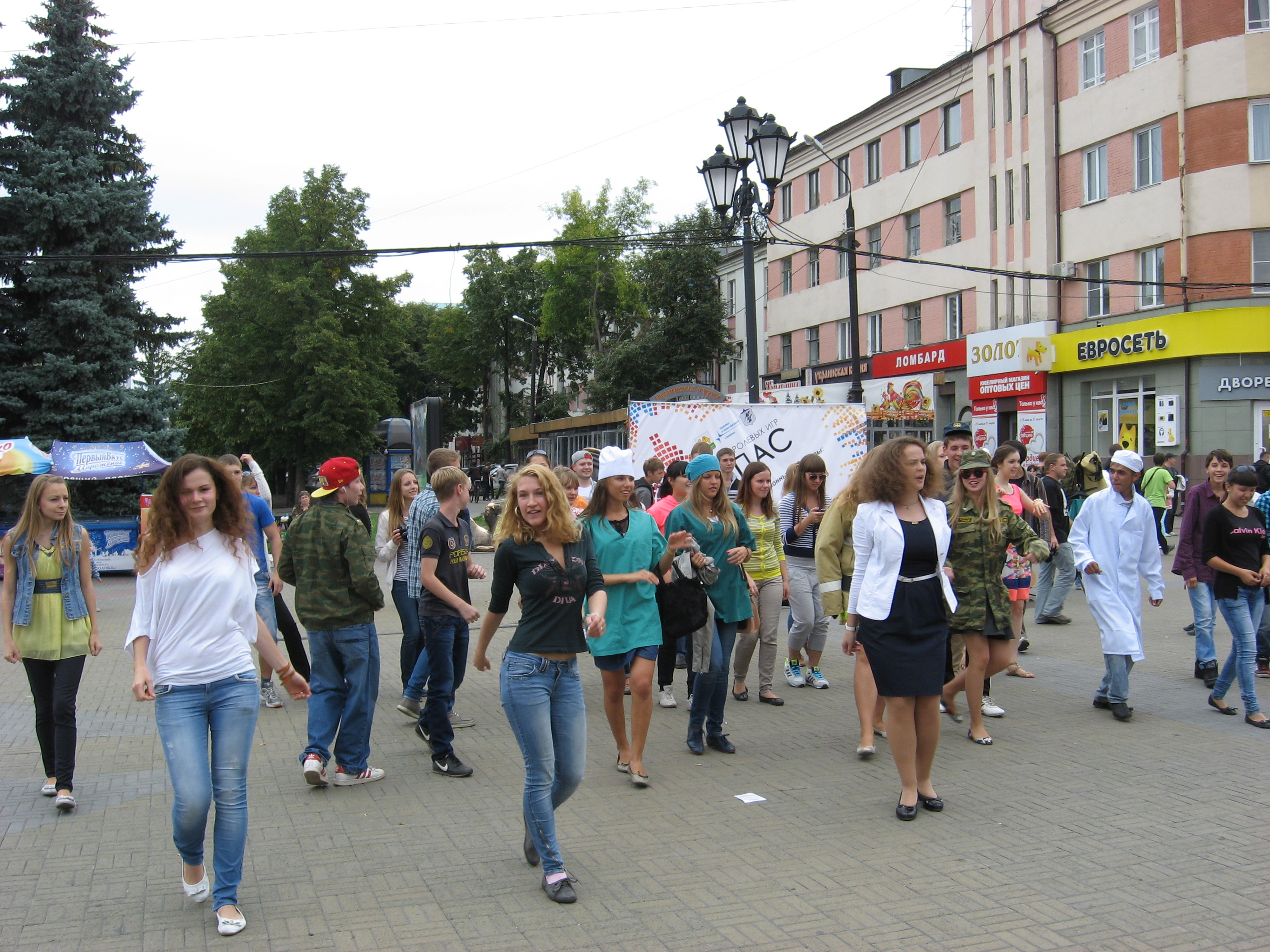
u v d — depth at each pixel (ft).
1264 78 71.87
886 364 109.81
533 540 14.89
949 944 12.48
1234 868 14.79
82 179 78.84
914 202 106.93
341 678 19.71
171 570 13.25
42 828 17.12
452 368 204.03
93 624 18.72
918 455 17.49
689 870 14.98
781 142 43.93
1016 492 28.17
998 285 95.35
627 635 19.19
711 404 41.19
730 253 148.15
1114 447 43.65
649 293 143.43
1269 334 71.56
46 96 79.15
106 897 14.19
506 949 12.48
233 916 13.00
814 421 41.81
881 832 16.58
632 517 19.71
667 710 25.63
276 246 132.16
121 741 22.97
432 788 19.25
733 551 21.13
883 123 111.55
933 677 17.16
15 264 76.79
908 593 17.34
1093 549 23.99
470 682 28.96
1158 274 78.59
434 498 23.57
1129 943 12.45
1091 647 32.83
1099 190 84.02
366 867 15.24
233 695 13.42
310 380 126.11
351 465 19.67
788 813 17.57
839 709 25.21
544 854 14.08
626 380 141.90
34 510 18.24
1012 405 92.48
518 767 20.61
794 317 131.23
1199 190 74.23
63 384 76.74
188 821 13.03
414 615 23.79
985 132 95.96
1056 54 88.02
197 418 133.80
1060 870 14.83
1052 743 21.76
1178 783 18.90
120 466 60.49
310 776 18.43
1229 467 26.78
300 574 19.29
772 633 25.77
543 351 199.41
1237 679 27.25
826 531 22.95
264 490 26.86
